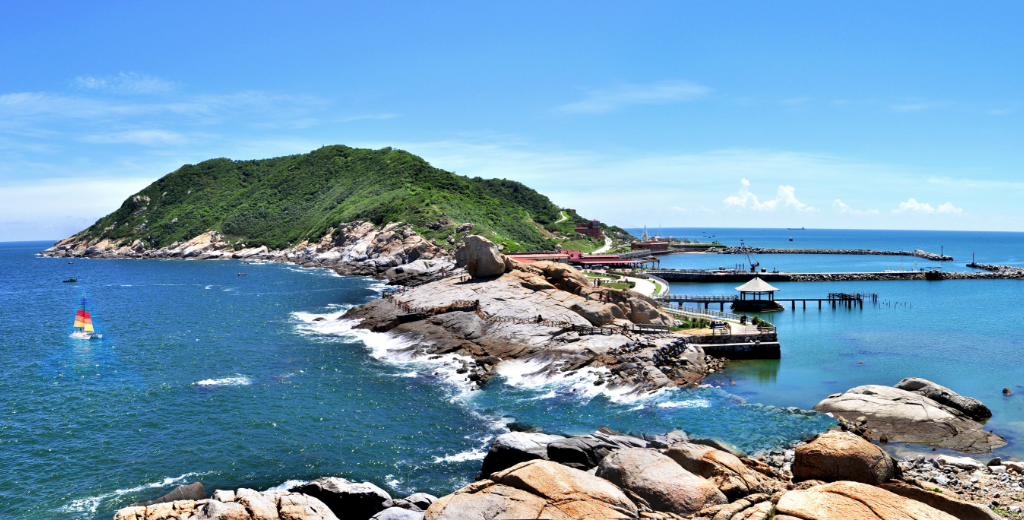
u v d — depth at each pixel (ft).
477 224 553.64
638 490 71.77
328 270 522.88
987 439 114.42
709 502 68.54
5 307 320.50
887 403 126.72
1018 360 185.16
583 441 98.73
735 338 187.93
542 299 221.87
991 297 352.08
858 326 252.42
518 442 101.09
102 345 214.90
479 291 237.66
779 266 595.88
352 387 158.81
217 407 144.66
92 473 110.22
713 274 439.22
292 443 122.52
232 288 392.68
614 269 455.22
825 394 148.25
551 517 62.34
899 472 80.53
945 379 162.50
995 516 67.41
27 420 136.46
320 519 76.79
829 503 63.21
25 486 105.09
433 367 176.04
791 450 106.83
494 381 160.86
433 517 64.08
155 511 79.20
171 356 196.13
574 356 167.02
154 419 136.98
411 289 271.49
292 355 194.90
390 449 119.14
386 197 629.10
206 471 110.73
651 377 150.00
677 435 113.39
